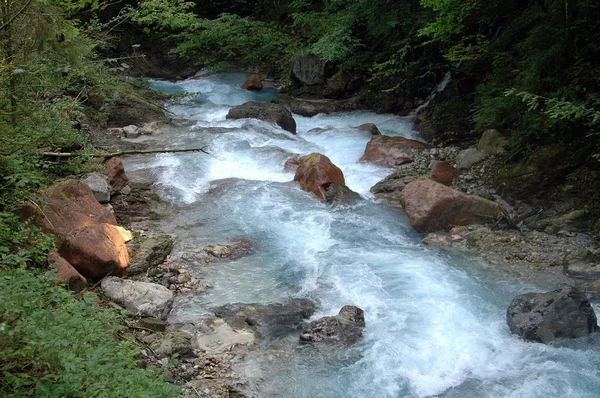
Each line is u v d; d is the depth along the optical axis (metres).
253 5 22.69
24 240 6.36
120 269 6.96
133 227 8.45
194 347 6.02
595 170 8.80
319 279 7.46
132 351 4.94
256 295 7.07
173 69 21.36
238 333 6.32
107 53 20.42
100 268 6.76
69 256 6.71
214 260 7.83
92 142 11.31
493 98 10.88
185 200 9.48
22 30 7.04
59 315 4.43
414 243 8.51
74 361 3.90
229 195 9.69
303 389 5.51
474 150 10.71
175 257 7.75
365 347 6.13
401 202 9.43
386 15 15.21
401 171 10.88
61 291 4.96
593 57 9.65
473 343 6.25
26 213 6.85
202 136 12.19
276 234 8.57
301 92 17.70
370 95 16.33
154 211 9.05
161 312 6.41
